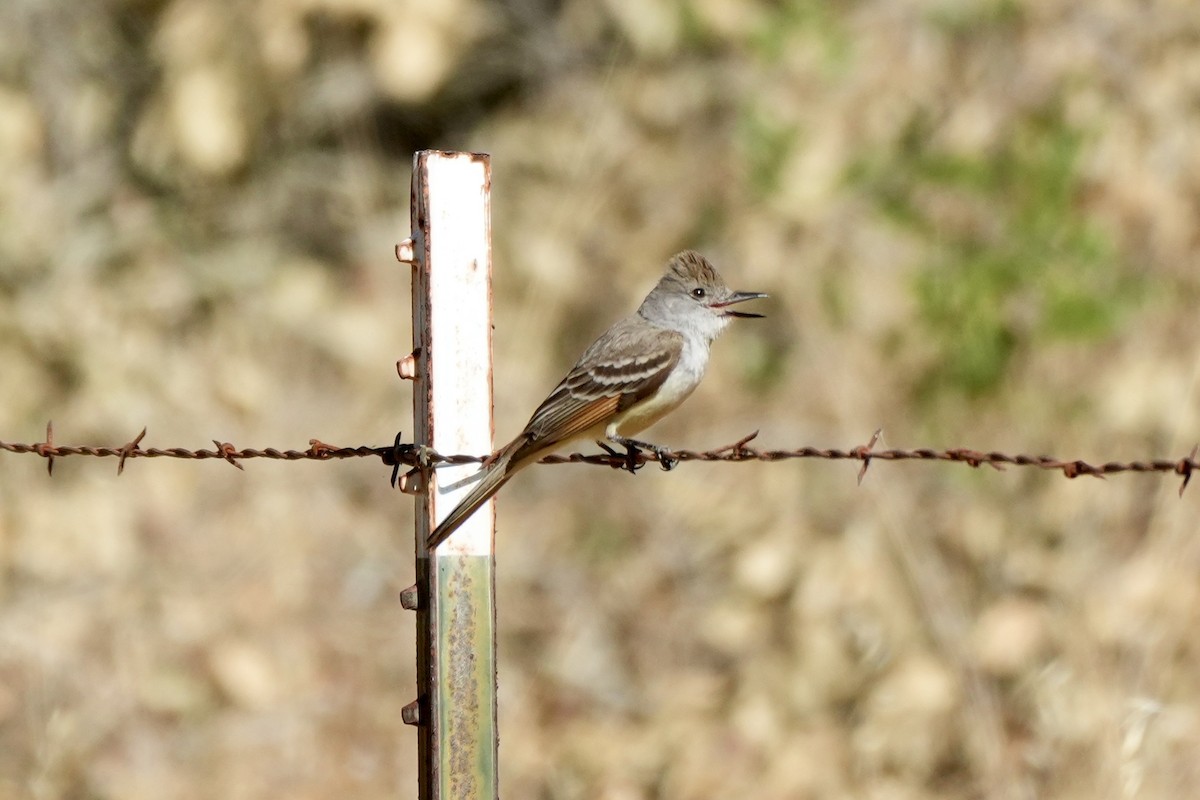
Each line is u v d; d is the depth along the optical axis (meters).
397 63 17.73
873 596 13.53
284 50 18.14
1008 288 15.12
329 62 18.58
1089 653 11.80
